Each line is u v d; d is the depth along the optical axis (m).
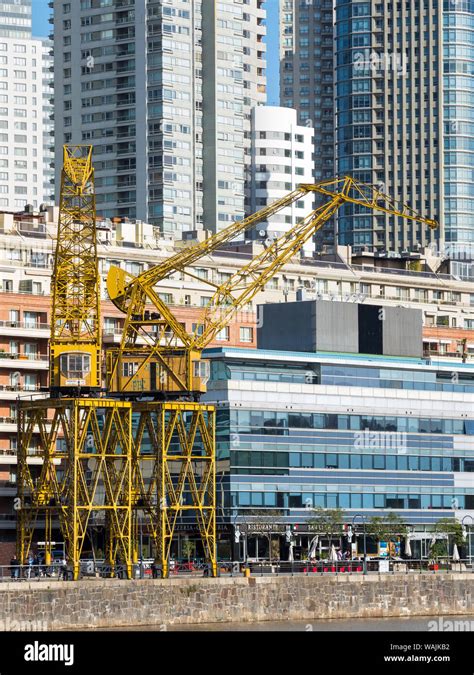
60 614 189.00
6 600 185.12
